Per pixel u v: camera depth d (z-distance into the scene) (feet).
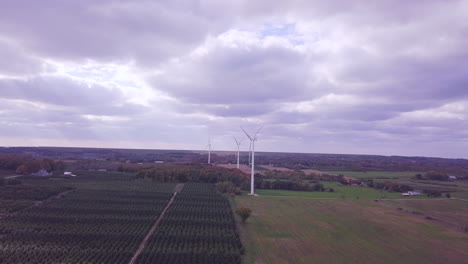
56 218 322.75
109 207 384.06
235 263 228.02
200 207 405.39
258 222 355.36
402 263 244.01
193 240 272.92
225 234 290.35
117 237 273.75
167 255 235.61
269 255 250.16
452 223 381.60
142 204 411.95
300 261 239.50
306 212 421.18
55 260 223.10
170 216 351.87
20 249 238.89
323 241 293.02
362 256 256.32
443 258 257.34
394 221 382.63
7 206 362.33
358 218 393.70
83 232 282.97
